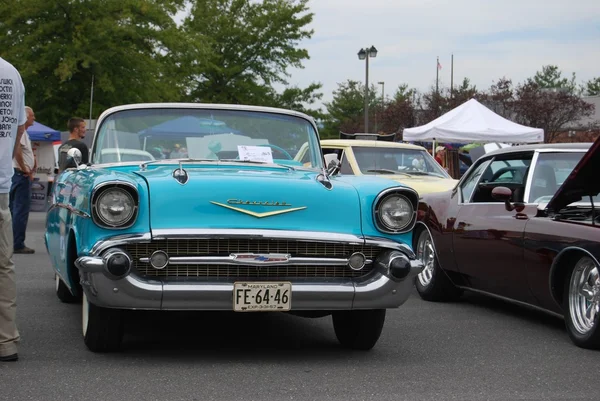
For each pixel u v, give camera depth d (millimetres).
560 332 6742
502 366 5398
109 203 4918
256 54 42844
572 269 6203
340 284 5152
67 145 10672
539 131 18875
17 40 27000
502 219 7160
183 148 6219
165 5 28984
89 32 26859
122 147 6215
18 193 11750
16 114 5301
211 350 5711
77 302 7785
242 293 4984
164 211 4980
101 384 4699
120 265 4828
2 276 5234
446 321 7199
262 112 6535
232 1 42938
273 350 5766
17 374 4906
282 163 6262
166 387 4660
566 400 4527
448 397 4559
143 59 28234
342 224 5223
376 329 5660
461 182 8148
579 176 6109
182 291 4887
